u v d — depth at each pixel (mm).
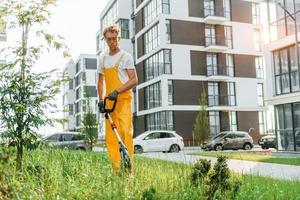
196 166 3852
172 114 35344
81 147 23531
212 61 38156
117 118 4648
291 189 4695
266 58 21906
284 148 20438
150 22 38375
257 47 40719
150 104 38219
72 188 3408
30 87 4891
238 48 39438
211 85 37688
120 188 3225
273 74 21500
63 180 3643
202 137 30984
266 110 39438
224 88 38125
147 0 39594
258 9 41219
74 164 4664
